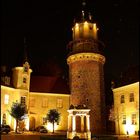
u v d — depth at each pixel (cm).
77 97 4738
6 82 4797
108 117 5475
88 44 5144
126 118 4562
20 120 4359
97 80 4816
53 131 4666
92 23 5394
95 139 3142
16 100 4906
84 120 3762
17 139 3017
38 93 5272
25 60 5225
